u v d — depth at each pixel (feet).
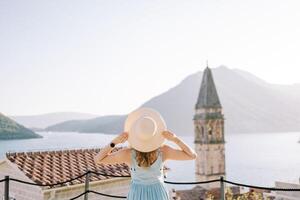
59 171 53.62
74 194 50.29
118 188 55.36
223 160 228.02
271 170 587.27
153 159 14.47
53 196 47.57
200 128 230.48
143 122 13.93
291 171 565.94
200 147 227.81
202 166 226.58
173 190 126.41
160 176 14.76
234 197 96.58
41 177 49.78
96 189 52.54
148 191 14.46
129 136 14.37
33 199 48.85
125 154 14.84
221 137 227.81
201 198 135.33
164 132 14.35
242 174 557.33
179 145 14.37
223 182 23.25
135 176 14.66
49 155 59.36
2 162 54.03
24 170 50.62
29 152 57.16
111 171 57.00
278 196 86.74
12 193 52.13
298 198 82.28
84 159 61.26
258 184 461.37
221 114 231.71
